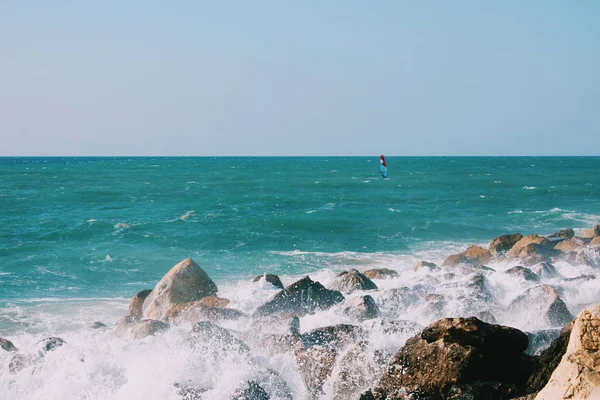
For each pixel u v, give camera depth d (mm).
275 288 15977
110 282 20391
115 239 28922
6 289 18984
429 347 7465
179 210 42312
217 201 49312
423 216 38281
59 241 28391
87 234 30203
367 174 105562
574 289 13867
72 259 24125
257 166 163750
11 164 176500
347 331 9578
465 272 16438
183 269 14891
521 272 15281
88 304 17078
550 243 21562
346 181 80062
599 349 5348
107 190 61375
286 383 8438
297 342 9359
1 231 31250
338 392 8055
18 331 14266
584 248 19641
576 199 49688
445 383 7184
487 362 7273
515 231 31766
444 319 7707
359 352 8266
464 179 84188
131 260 24109
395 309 12672
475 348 7207
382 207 44000
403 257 24266
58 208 43375
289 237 29938
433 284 15602
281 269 22094
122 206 45125
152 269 22656
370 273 17312
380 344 8867
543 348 9031
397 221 35406
